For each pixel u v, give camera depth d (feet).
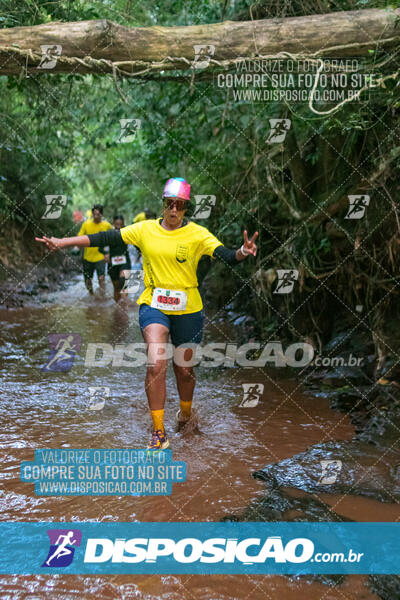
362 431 12.77
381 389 14.62
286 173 20.01
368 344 16.96
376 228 16.16
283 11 15.35
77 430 12.68
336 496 9.72
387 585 7.34
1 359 19.15
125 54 13.70
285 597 7.13
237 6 18.78
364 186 16.01
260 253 21.68
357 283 17.37
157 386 11.41
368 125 15.60
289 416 13.83
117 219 31.09
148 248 11.79
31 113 29.63
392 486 10.04
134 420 13.37
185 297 11.96
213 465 10.96
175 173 30.12
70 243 11.55
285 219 20.67
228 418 13.66
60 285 39.88
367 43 13.25
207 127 23.57
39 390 15.75
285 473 10.54
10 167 37.52
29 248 40.65
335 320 18.75
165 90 23.11
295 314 19.71
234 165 23.53
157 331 11.68
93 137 28.30
